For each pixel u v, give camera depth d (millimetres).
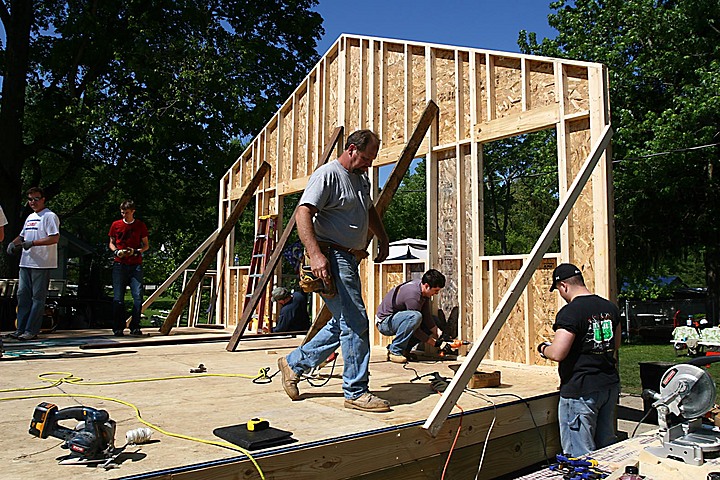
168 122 13477
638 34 13023
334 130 6387
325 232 2896
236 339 5281
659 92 13711
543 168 15461
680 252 14766
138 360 4520
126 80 14422
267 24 16250
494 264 4781
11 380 3508
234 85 13945
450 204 5238
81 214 20891
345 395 2904
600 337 3143
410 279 5508
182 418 2605
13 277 12219
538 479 1964
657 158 12156
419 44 5566
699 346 11594
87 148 14383
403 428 2582
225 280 8539
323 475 2258
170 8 14453
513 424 3242
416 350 5125
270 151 8031
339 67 6645
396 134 5812
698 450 1974
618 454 2219
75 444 1929
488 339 3012
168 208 15984
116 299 6273
